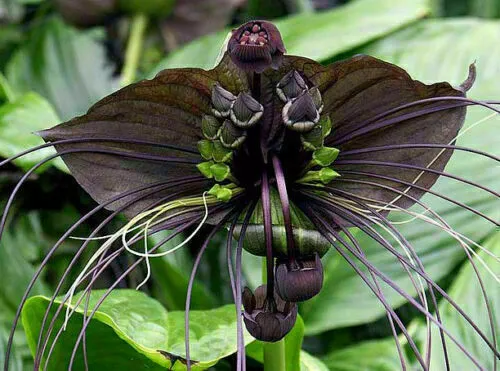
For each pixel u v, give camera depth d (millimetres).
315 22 1097
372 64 740
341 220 783
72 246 1090
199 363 806
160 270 1035
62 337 847
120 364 859
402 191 782
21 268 1041
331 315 1009
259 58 730
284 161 756
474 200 1002
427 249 1002
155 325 848
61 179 1062
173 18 1261
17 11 1610
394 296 1003
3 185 1060
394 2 1109
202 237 1115
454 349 950
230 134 746
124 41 1247
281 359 834
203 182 779
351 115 764
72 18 1245
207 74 750
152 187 771
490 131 1026
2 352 977
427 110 753
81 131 764
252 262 1049
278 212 753
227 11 1284
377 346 981
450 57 1098
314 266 736
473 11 1607
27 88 1376
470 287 973
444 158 776
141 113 763
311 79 753
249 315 745
